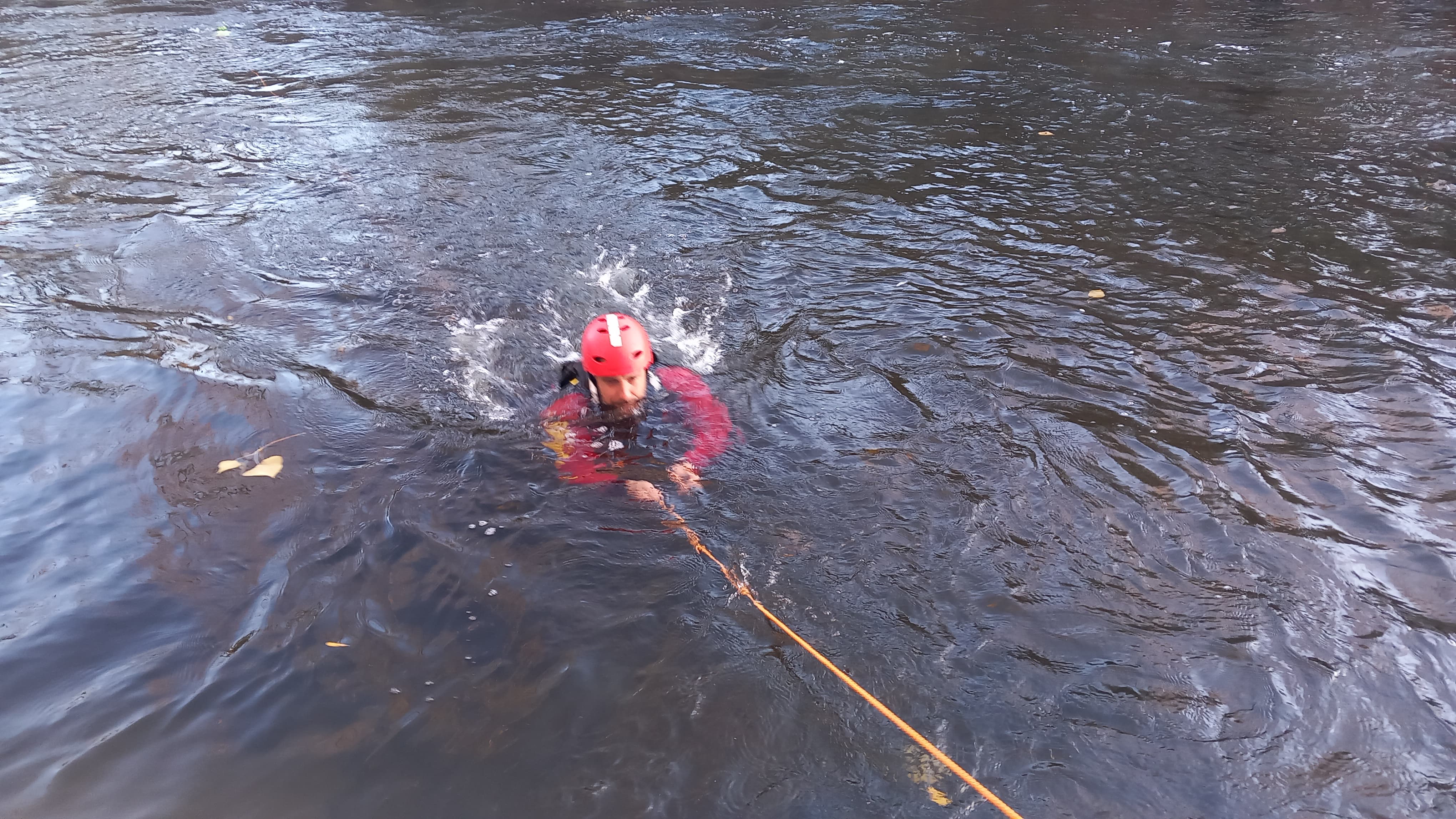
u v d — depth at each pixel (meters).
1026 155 7.57
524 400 4.23
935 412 3.96
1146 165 7.27
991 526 3.21
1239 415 3.87
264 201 6.68
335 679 2.56
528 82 10.16
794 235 6.05
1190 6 14.48
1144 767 2.29
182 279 5.41
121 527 3.20
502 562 3.07
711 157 7.64
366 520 3.28
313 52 11.73
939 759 2.32
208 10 14.71
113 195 6.79
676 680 2.58
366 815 2.15
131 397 4.09
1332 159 7.30
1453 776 2.25
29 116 8.87
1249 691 2.50
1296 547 3.06
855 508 3.35
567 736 2.38
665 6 14.80
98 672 2.56
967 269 5.45
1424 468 3.47
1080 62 10.88
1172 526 3.19
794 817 2.16
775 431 3.87
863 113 8.87
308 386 4.25
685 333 4.80
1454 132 7.89
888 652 2.67
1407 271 5.27
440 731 2.39
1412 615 2.76
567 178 7.18
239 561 3.04
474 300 5.25
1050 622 2.77
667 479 3.54
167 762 2.28
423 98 9.52
